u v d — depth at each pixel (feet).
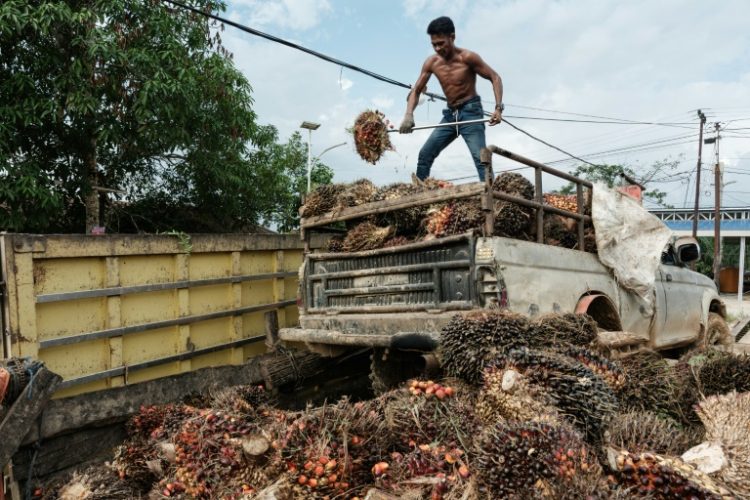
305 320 17.16
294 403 18.07
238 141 33.58
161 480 10.96
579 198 17.16
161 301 15.92
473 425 9.15
